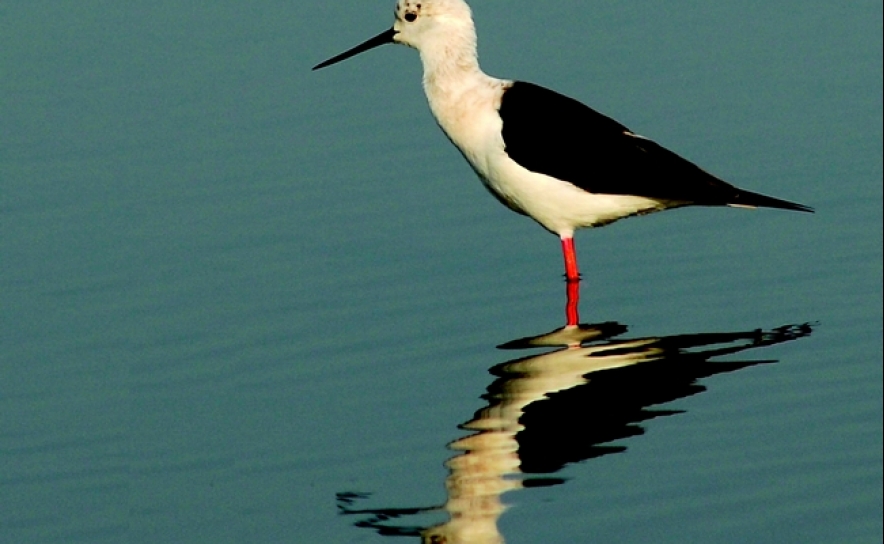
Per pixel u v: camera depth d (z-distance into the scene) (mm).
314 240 14609
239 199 15406
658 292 13453
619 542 9547
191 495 10328
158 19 19625
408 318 13023
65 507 10211
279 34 19078
